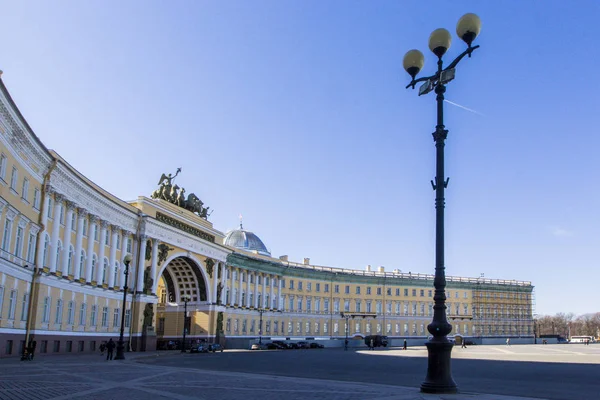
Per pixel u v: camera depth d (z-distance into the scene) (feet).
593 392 69.67
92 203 179.32
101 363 119.85
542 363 151.12
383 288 406.62
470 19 56.54
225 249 282.97
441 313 58.34
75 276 167.84
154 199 228.22
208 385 71.36
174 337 265.34
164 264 225.97
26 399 52.85
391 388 68.23
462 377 96.37
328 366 127.54
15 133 120.47
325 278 379.76
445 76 59.62
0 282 119.55
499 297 453.99
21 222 131.03
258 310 320.70
